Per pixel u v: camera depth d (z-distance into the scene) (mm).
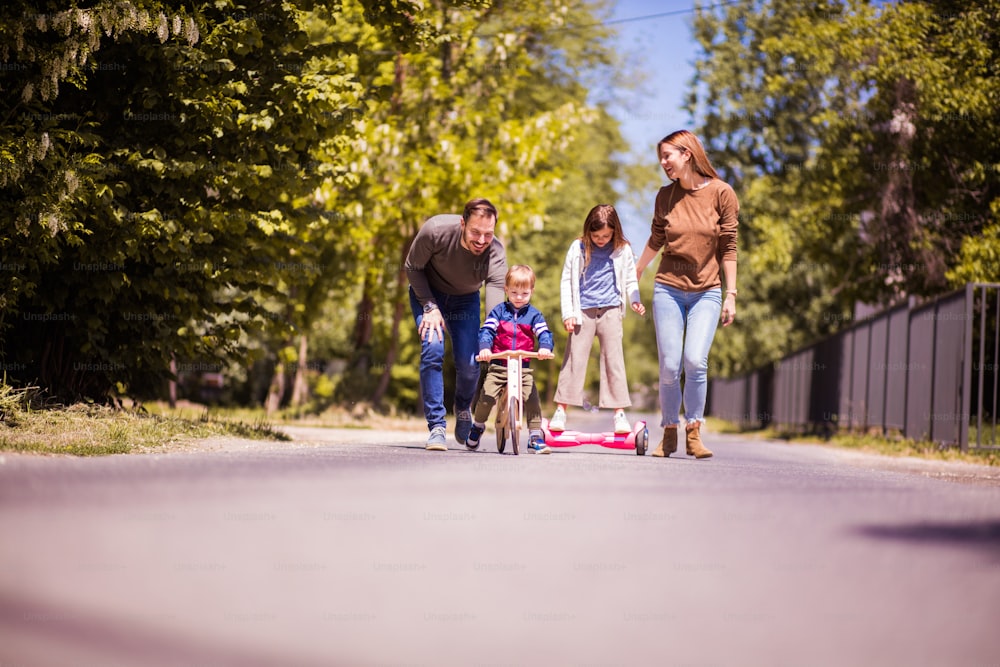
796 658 2891
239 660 2807
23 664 2764
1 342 12305
